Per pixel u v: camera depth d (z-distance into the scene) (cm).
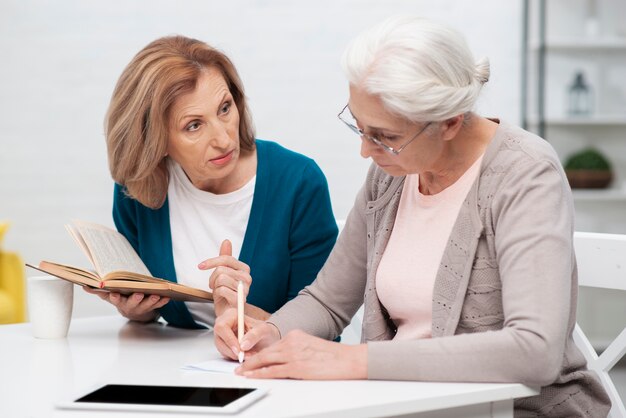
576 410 149
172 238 199
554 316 131
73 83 446
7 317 351
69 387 134
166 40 186
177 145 180
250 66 458
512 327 132
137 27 448
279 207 197
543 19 466
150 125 179
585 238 174
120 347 167
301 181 198
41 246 448
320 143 465
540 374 130
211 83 178
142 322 197
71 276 167
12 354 161
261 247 196
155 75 177
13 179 445
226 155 180
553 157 145
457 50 137
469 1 470
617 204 476
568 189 146
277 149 202
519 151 146
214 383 134
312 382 133
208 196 196
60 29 443
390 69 133
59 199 449
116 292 176
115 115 185
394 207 166
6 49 441
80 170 449
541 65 466
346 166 468
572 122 471
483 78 144
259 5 457
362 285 179
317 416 116
